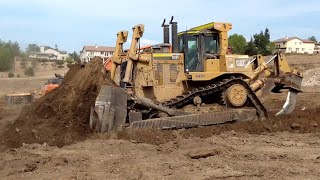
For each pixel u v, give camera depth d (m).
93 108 11.78
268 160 9.50
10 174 8.23
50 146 10.83
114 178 7.94
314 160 9.48
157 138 11.74
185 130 12.66
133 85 13.36
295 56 58.19
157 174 8.23
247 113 13.64
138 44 13.53
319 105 19.72
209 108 13.67
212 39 14.31
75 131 11.55
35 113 12.11
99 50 77.94
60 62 72.31
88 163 9.09
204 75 13.79
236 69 14.16
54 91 12.80
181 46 14.16
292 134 13.00
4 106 20.92
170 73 13.76
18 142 10.99
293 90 15.14
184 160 9.47
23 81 50.06
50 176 8.03
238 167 8.84
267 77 15.15
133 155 9.87
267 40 50.41
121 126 11.89
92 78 12.66
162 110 12.86
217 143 11.39
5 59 51.09
